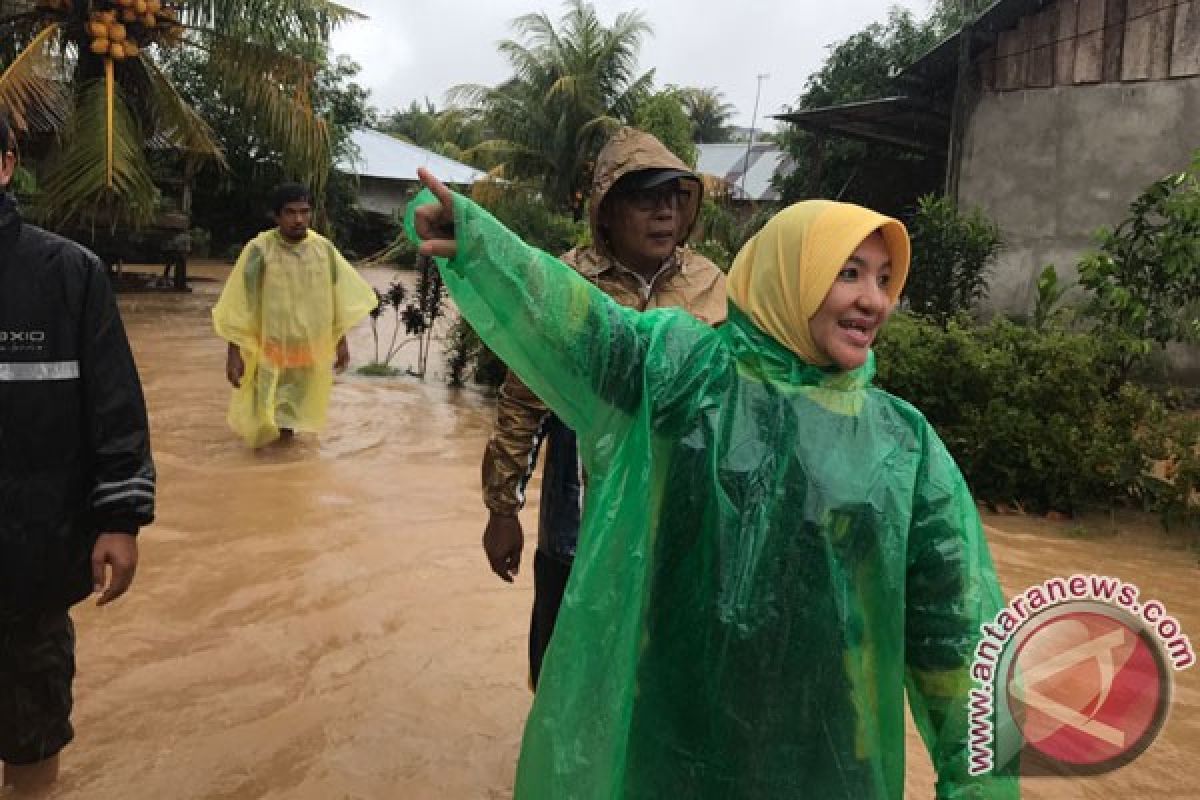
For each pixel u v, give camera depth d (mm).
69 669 2643
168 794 2781
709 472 1763
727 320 1925
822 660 1706
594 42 21656
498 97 21688
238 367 6695
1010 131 12555
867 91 21141
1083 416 6508
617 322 1818
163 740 3059
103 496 2455
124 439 2484
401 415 8430
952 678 1851
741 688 1699
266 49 14758
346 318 7191
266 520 5219
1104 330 7938
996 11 12211
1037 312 9047
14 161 2393
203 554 4656
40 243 2414
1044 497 6586
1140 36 11578
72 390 2426
